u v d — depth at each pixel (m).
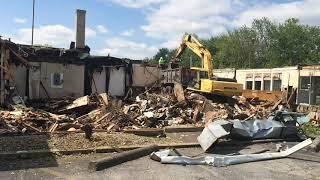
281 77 31.98
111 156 11.15
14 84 22.28
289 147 14.16
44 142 12.55
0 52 20.53
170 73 27.34
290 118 16.69
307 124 19.59
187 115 19.91
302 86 28.52
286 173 10.89
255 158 12.29
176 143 13.97
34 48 24.39
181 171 10.61
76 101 21.02
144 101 22.02
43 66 24.70
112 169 10.51
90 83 26.58
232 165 11.61
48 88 24.91
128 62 28.39
